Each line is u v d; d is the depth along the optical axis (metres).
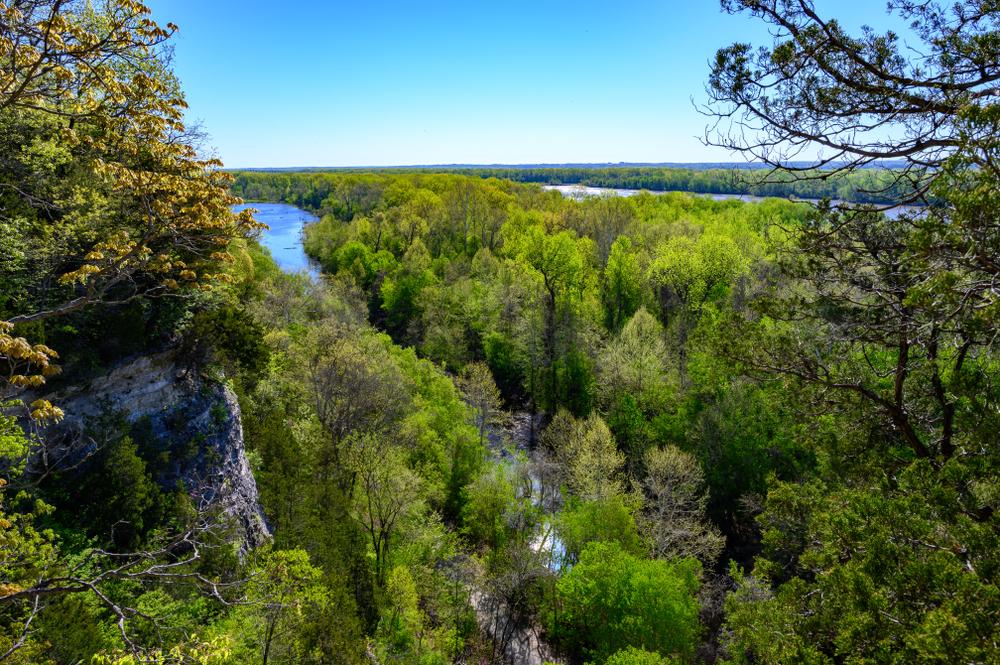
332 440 30.33
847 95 8.02
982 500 7.68
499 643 25.67
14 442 12.26
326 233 84.19
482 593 28.59
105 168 7.96
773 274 41.44
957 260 6.64
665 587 20.92
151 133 7.82
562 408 43.41
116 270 8.39
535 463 35.31
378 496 25.48
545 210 98.62
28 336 15.56
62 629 11.59
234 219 8.77
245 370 29.33
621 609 21.70
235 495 22.64
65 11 9.39
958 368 9.46
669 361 40.69
